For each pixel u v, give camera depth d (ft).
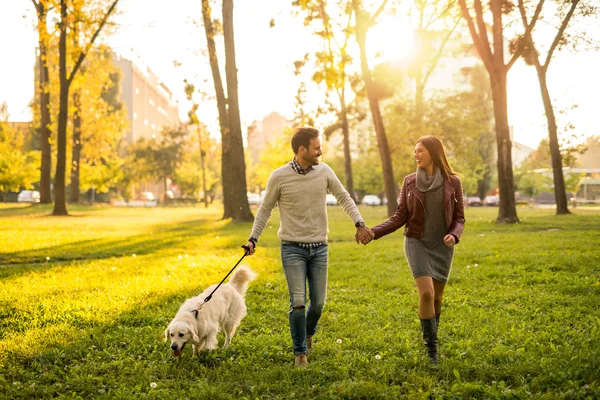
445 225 15.85
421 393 13.50
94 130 135.85
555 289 25.84
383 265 34.99
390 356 16.75
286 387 14.32
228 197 86.48
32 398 13.99
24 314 22.16
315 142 16.03
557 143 88.89
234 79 77.66
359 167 208.74
